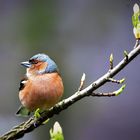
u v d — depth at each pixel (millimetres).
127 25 16688
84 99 15164
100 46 16438
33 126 5090
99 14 16656
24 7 16016
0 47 15641
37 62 6645
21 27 15828
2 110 15109
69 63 15641
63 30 16078
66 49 15805
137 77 16172
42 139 13695
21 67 15469
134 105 15781
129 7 16703
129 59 4410
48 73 6469
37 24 15828
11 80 15414
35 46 15578
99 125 15344
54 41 15734
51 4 16031
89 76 15820
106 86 15820
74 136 14719
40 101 6355
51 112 5035
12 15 16094
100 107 15406
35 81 6395
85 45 16266
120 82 4488
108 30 16656
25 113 6840
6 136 5086
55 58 15547
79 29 16359
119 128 15508
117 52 16562
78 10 16516
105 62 16234
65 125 14453
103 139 15227
